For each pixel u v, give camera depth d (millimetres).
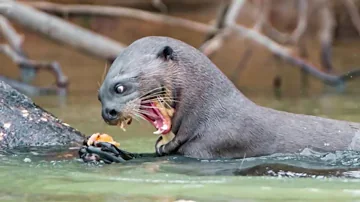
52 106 23781
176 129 15375
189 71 15375
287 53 30438
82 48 29312
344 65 34375
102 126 19906
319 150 14875
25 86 27859
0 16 30672
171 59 15336
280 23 42062
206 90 15352
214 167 13828
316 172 13195
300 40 34219
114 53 29172
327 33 33719
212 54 32500
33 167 13695
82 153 14453
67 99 25531
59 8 31812
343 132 15203
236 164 14125
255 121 15141
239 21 39000
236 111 15219
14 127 15945
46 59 35156
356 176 12883
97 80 29750
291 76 32250
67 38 29172
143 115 15180
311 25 40125
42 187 11992
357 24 36219
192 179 12648
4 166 13781
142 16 31484
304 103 24672
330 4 38375
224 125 15086
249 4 38469
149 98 15109
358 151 14859
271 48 29828
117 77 15008
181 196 11242
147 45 15438
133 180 12531
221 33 29688
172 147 15312
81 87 28281
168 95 15250
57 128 16406
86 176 12891
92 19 40938
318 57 36562
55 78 29750
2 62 33906
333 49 39031
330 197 11172
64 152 15102
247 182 12383
